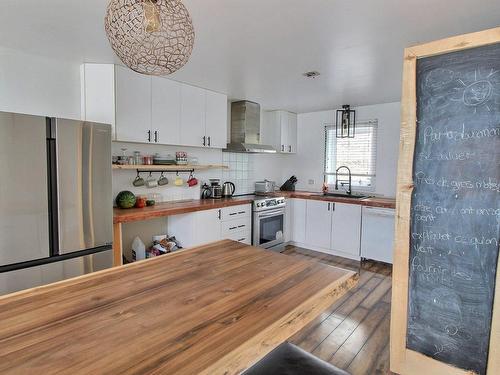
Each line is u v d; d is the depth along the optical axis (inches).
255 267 57.2
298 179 210.4
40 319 37.7
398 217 73.9
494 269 63.0
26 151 79.8
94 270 94.3
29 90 100.3
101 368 28.6
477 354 65.6
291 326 38.9
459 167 65.4
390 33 82.2
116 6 47.9
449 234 67.6
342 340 89.7
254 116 173.0
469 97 63.3
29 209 80.7
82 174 91.1
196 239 132.2
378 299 116.6
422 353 72.5
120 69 110.8
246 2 67.0
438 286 69.6
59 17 74.5
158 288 47.4
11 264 78.7
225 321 37.5
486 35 60.7
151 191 137.7
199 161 157.6
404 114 71.4
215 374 28.7
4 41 89.7
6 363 29.2
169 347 32.0
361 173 182.7
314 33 82.3
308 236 181.6
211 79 126.2
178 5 47.7
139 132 117.2
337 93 148.8
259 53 97.4
